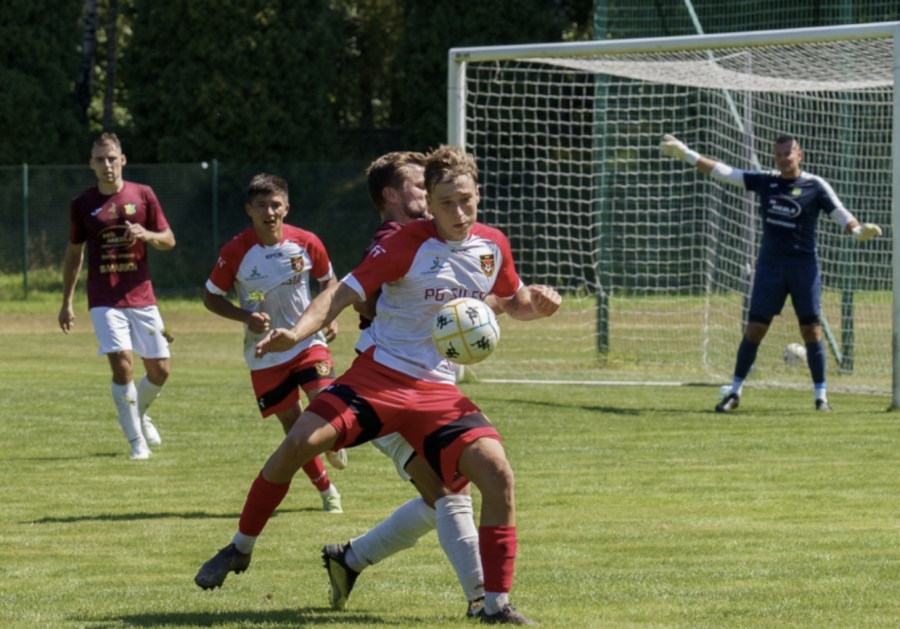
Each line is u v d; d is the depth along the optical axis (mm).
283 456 9898
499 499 9750
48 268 61219
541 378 33156
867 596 10781
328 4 72938
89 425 24234
